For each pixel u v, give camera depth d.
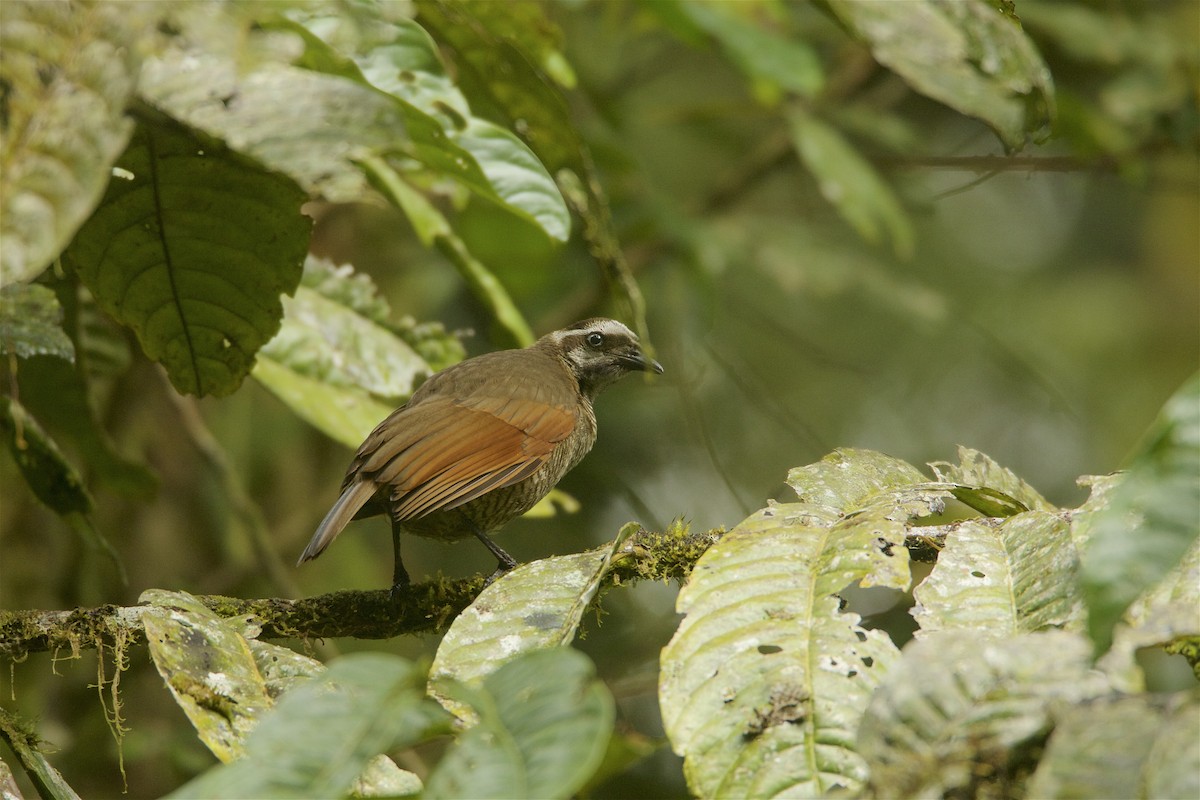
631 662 16.53
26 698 14.25
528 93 9.53
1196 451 4.16
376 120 5.83
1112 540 4.16
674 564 8.55
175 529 16.38
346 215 16.86
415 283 17.45
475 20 9.30
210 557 16.61
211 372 9.09
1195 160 19.72
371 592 9.06
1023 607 6.09
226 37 5.38
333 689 6.67
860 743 4.96
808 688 5.59
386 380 10.98
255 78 5.83
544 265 15.86
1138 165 17.91
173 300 8.60
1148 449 4.22
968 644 5.14
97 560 15.79
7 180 4.93
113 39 5.11
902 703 4.97
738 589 6.18
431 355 11.41
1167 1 22.55
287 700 4.70
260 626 7.54
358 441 10.63
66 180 4.96
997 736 4.83
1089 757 4.45
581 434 12.45
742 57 12.60
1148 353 23.56
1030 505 8.30
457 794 4.20
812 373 21.56
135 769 14.66
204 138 7.02
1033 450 22.08
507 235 14.94
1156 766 4.34
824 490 7.43
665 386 17.80
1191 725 4.43
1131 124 18.72
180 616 7.21
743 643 5.87
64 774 14.31
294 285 8.48
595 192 10.11
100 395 15.06
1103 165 17.69
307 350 10.67
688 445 19.03
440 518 11.65
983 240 24.36
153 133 7.40
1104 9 19.31
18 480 15.11
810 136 16.34
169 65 5.80
